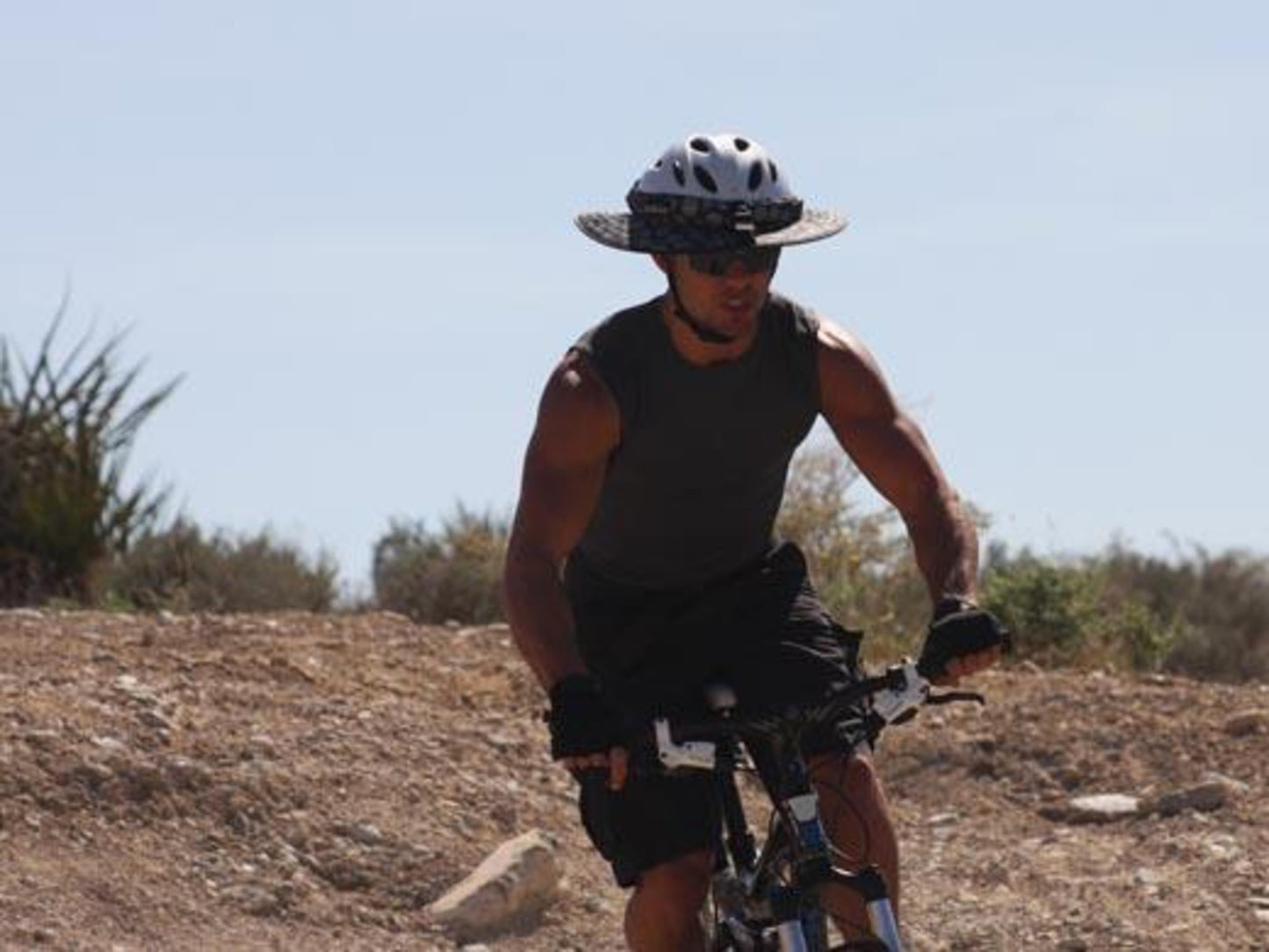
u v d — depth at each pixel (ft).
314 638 99.76
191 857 69.36
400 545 146.61
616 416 48.39
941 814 82.02
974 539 49.01
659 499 49.75
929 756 85.97
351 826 72.28
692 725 44.55
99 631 98.84
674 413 48.65
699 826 48.57
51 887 65.82
